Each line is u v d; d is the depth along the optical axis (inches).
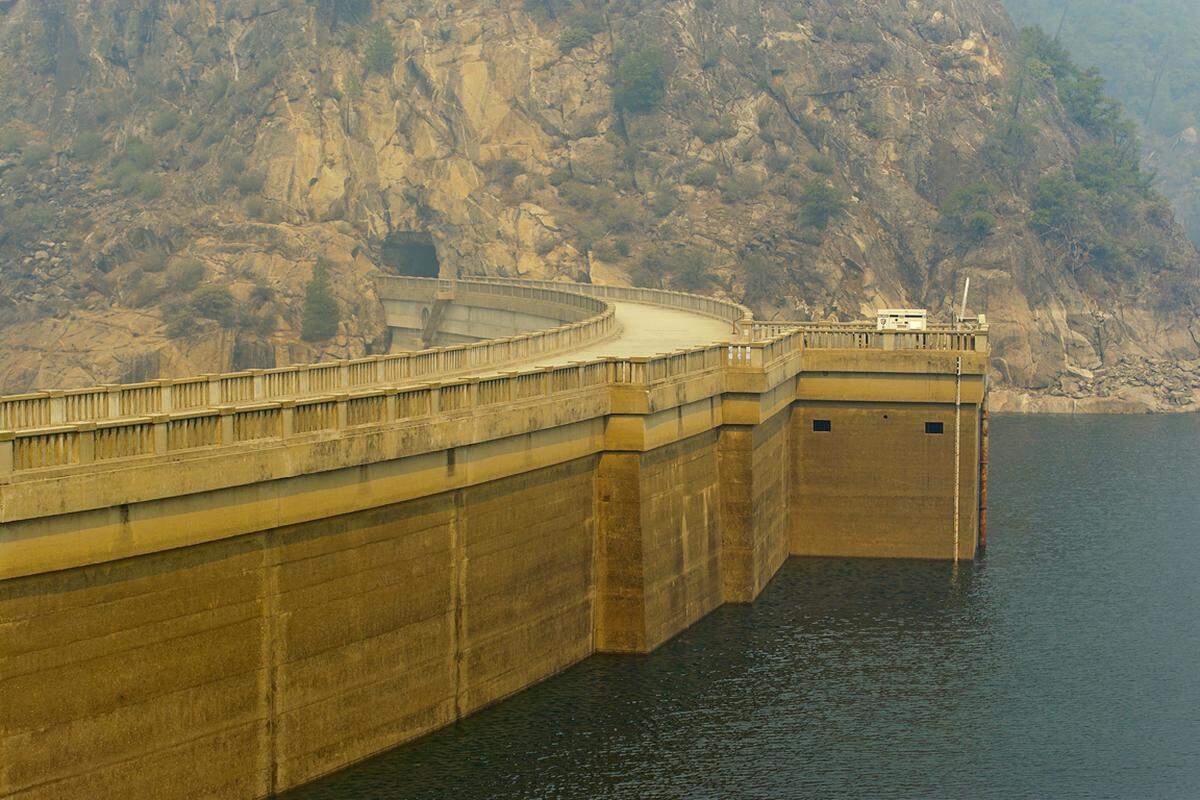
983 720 2546.8
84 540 1690.5
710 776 2260.1
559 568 2586.1
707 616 3041.3
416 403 2186.3
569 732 2363.4
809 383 3617.1
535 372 2459.4
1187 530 4077.3
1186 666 2842.0
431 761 2193.7
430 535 2245.3
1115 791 2269.9
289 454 1943.9
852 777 2288.4
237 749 1919.3
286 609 1984.5
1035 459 5551.2
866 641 2950.3
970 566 3577.8
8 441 1609.3
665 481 2815.0
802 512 3649.1
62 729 1690.5
